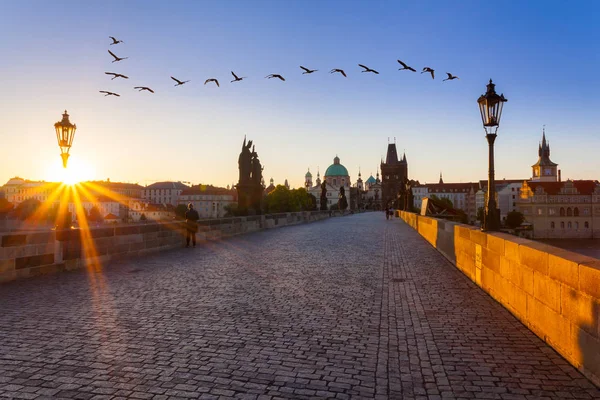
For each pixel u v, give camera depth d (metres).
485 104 11.16
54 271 13.23
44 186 188.25
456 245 14.30
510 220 122.19
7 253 11.82
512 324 7.61
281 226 41.47
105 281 11.73
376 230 34.47
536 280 6.98
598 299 5.05
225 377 5.36
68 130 14.60
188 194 197.50
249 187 41.06
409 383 5.23
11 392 4.93
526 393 4.96
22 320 7.79
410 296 9.85
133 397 4.82
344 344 6.58
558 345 6.17
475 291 10.38
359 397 4.88
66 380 5.25
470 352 6.24
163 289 10.63
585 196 122.38
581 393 4.94
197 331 7.18
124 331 7.16
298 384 5.18
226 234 27.81
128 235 17.05
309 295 9.96
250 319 7.93
